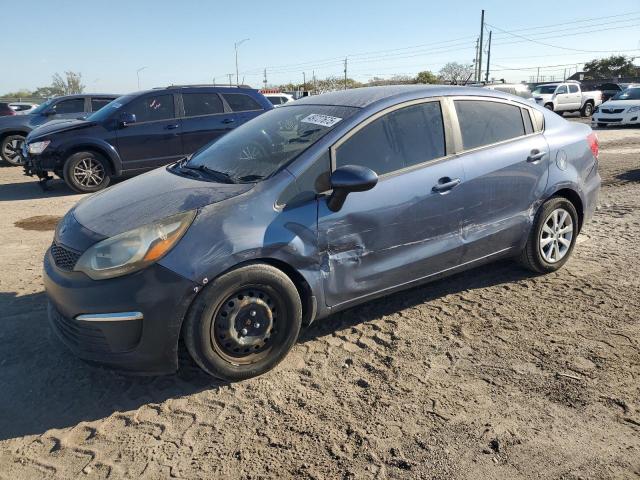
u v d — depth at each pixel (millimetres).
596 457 2434
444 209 3676
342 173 3031
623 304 3971
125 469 2459
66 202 8227
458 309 3979
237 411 2855
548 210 4312
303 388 3045
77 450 2592
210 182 3375
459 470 2387
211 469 2443
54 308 3121
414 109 3686
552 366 3178
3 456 2557
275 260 3074
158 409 2896
